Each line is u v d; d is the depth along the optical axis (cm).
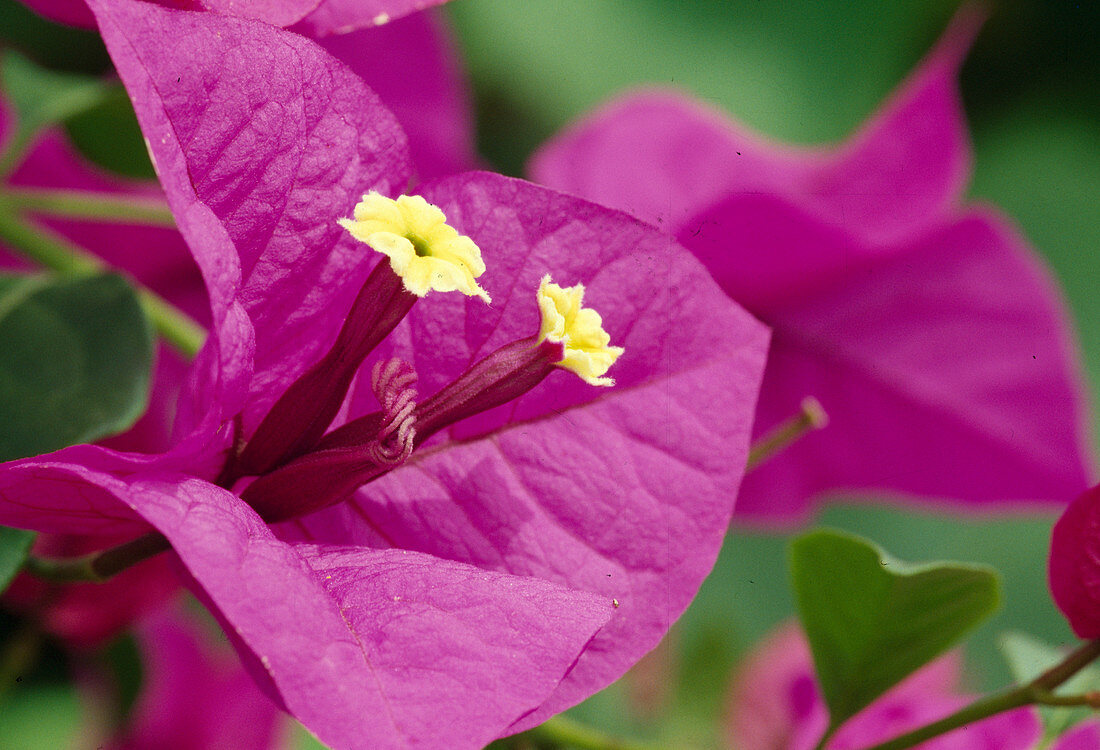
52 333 22
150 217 25
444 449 21
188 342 25
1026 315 26
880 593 22
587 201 21
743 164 27
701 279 21
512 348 20
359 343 20
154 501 19
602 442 21
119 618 26
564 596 19
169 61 19
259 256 20
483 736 19
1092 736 24
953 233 25
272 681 19
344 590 19
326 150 20
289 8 20
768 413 26
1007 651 24
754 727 30
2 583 21
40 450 22
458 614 19
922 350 26
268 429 20
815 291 25
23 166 27
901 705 26
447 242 20
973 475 26
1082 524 21
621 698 30
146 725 29
